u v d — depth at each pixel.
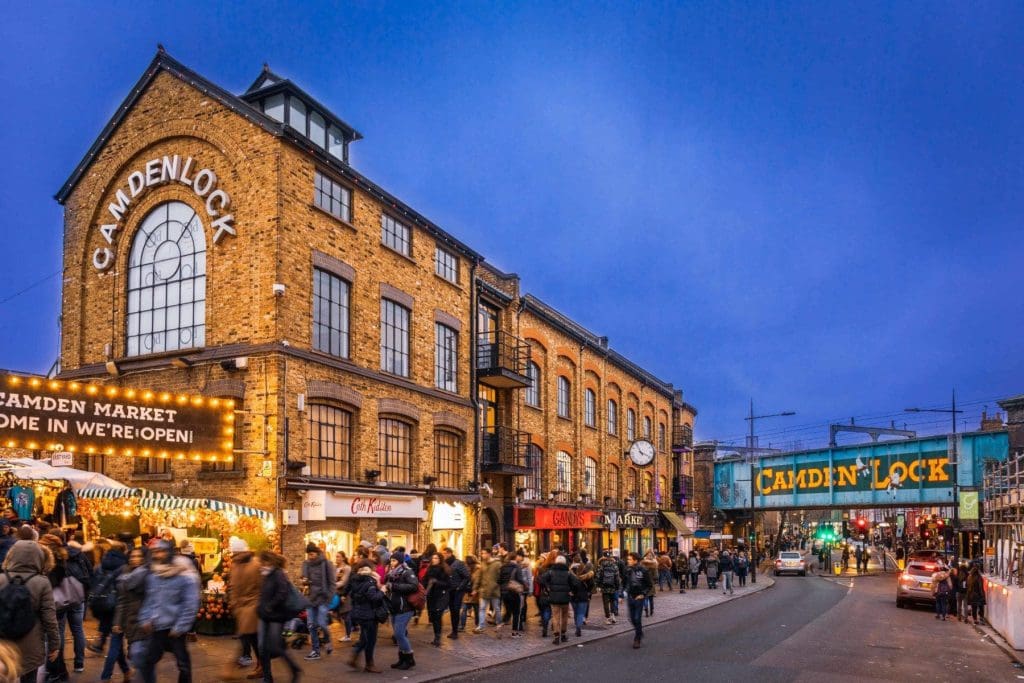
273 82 21.61
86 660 11.45
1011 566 18.97
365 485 19.58
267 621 9.80
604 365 38.75
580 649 15.43
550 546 32.12
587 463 36.56
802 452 49.78
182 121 19.50
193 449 16.66
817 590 35.03
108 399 15.68
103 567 11.39
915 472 42.31
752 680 12.20
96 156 20.83
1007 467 24.53
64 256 21.12
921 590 25.75
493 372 26.53
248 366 17.69
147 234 19.98
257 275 17.97
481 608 17.00
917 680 12.60
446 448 24.42
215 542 15.80
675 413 50.09
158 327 19.44
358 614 12.02
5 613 7.01
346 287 20.23
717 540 55.16
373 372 20.55
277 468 17.12
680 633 18.09
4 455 18.06
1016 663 14.80
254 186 18.28
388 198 21.70
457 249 25.41
